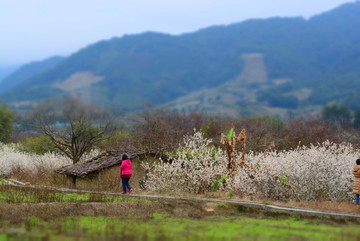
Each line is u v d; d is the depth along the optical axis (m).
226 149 24.59
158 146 31.05
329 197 21.67
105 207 17.55
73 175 28.45
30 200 19.47
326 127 50.25
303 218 17.17
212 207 18.84
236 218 16.44
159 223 14.77
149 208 17.80
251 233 12.77
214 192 23.84
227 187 24.16
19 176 33.56
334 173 21.56
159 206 18.38
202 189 24.77
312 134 43.88
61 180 29.61
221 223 14.93
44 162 35.09
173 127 47.06
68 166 30.05
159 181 25.81
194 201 19.72
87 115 38.44
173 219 15.83
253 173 22.81
